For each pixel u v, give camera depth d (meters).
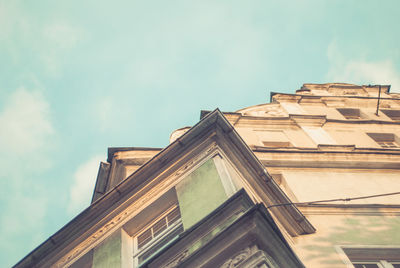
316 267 8.58
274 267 6.29
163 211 9.43
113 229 9.46
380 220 10.31
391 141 16.89
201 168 9.16
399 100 20.45
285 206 9.79
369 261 9.09
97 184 12.80
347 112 19.34
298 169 12.95
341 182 12.33
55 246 9.75
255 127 16.39
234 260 6.30
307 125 16.59
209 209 7.88
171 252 7.06
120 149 12.97
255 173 9.91
